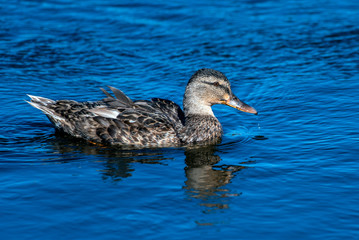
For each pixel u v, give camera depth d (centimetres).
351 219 987
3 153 1284
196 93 1451
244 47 2073
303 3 2517
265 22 2306
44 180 1136
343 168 1205
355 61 1941
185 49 2055
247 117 1583
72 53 2006
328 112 1563
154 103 1465
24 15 2341
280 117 1557
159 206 1033
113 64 1923
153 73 1855
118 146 1365
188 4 2500
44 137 1405
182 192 1094
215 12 2412
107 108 1382
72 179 1145
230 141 1409
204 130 1417
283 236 934
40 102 1417
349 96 1667
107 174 1176
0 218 980
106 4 2497
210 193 1091
